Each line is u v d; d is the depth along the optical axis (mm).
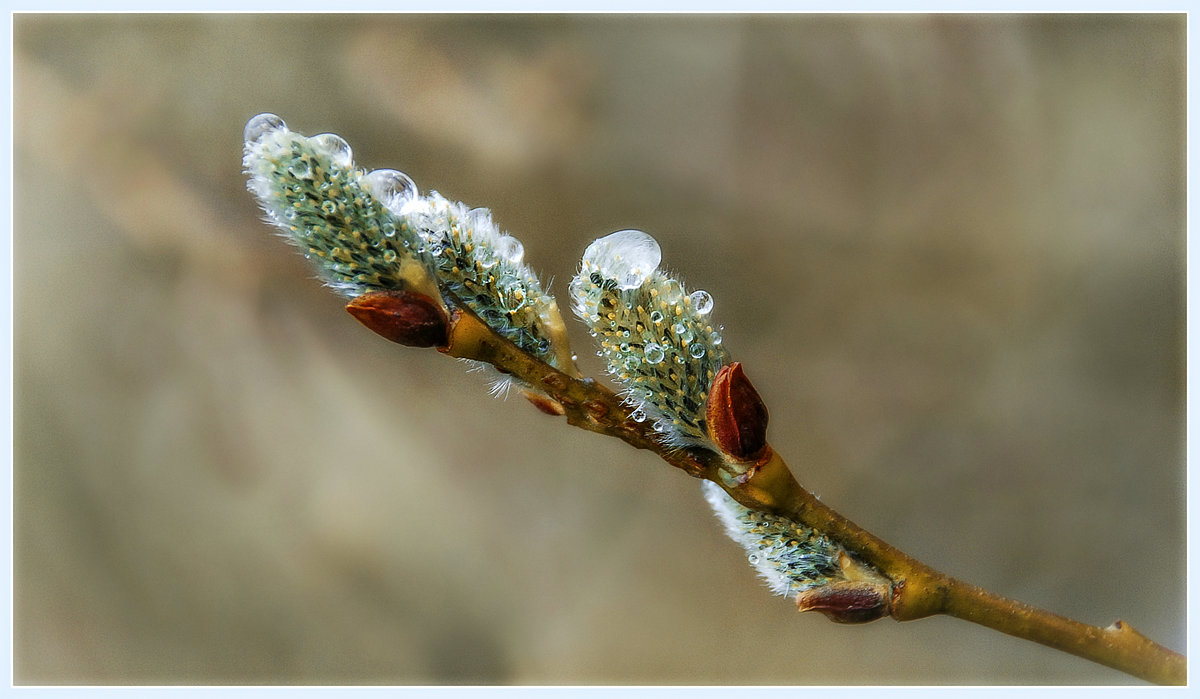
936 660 596
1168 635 559
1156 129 587
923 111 596
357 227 291
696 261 596
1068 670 581
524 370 295
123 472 617
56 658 609
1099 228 593
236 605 609
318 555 613
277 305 614
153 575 613
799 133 598
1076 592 573
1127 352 589
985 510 586
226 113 589
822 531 298
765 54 597
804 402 597
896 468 595
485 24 590
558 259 586
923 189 597
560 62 591
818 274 598
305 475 616
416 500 619
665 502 628
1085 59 591
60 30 583
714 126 597
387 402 625
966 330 597
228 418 614
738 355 597
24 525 616
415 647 606
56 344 615
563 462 635
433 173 587
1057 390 592
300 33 589
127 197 588
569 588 615
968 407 595
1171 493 576
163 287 610
